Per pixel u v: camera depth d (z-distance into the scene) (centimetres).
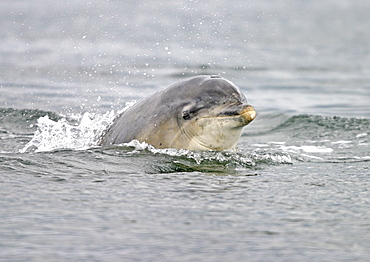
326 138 4309
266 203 2270
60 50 10112
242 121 2912
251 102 6469
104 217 2034
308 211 2167
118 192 2386
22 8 19962
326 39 13788
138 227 1936
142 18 16800
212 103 3023
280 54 10869
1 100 6012
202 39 12369
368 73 8906
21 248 1695
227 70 8681
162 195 2362
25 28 13750
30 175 2627
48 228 1889
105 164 2888
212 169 2886
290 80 8125
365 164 3177
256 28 15700
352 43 13100
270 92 7162
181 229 1927
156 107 3212
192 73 8125
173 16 17775
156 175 2728
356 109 5975
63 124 4325
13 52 9838
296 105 6278
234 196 2373
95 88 6769
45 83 7138
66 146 3712
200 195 2377
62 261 1609
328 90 7344
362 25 17938
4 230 1850
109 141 3428
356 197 2383
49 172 2702
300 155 3441
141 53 9856
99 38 11894
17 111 5216
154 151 3120
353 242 1825
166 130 3138
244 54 10519
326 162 3234
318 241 1831
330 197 2378
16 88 6781
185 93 3131
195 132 3064
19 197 2248
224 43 11969
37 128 4541
